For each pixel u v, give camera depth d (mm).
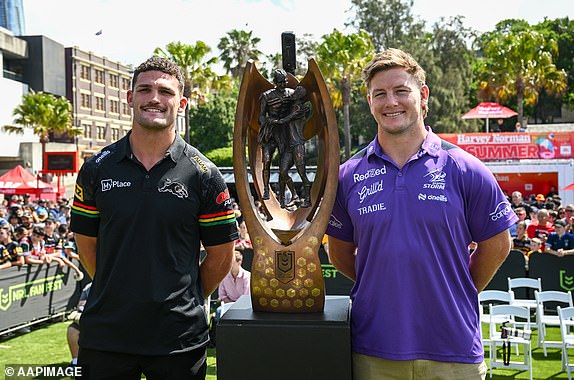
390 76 2475
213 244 2820
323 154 2908
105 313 2596
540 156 16688
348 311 2719
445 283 2385
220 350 2541
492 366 5605
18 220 11641
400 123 2469
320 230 2721
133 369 2578
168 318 2564
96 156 2766
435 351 2367
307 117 2961
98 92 43562
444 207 2408
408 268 2379
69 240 8734
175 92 2713
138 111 2646
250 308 2838
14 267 7020
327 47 27328
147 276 2561
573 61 40250
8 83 32562
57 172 22625
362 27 36000
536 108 39594
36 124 31906
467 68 35156
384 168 2533
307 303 2713
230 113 40375
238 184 2834
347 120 27672
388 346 2373
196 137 40344
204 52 26969
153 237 2584
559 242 7914
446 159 2502
